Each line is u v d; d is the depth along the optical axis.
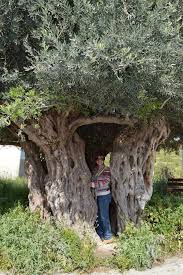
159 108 5.20
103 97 4.72
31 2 4.22
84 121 5.66
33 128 5.49
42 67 4.11
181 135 7.60
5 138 7.13
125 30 4.01
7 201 7.26
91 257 5.04
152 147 6.23
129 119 5.59
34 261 4.77
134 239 5.26
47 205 6.14
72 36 4.23
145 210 6.30
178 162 14.62
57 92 4.65
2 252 4.90
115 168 6.12
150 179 6.33
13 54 4.85
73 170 5.90
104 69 4.15
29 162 6.28
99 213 6.11
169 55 4.11
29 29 4.55
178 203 6.61
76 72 4.15
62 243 5.07
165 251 5.66
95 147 6.79
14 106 4.47
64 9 4.17
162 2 4.10
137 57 4.00
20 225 5.23
